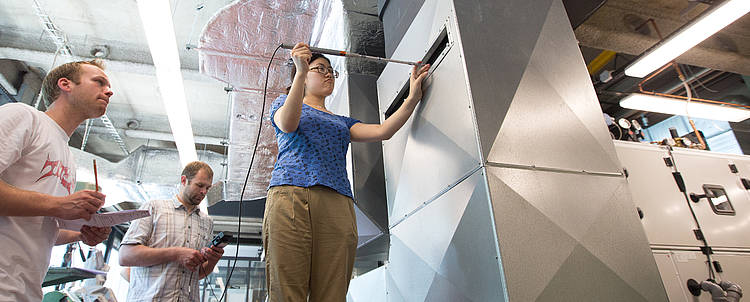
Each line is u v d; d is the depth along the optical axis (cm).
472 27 132
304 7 235
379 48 248
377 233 211
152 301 165
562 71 141
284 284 102
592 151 131
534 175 115
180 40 392
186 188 192
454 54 131
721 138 358
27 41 375
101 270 253
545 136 124
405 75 175
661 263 163
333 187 115
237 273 751
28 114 104
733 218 185
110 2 349
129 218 123
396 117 149
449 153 130
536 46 141
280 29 251
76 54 391
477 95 119
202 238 197
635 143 192
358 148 221
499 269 98
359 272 385
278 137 130
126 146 591
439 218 134
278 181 115
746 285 170
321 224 112
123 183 461
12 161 96
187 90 475
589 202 119
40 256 103
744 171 202
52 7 349
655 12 228
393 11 213
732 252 176
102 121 490
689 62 280
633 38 250
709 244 175
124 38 389
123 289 671
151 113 520
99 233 133
